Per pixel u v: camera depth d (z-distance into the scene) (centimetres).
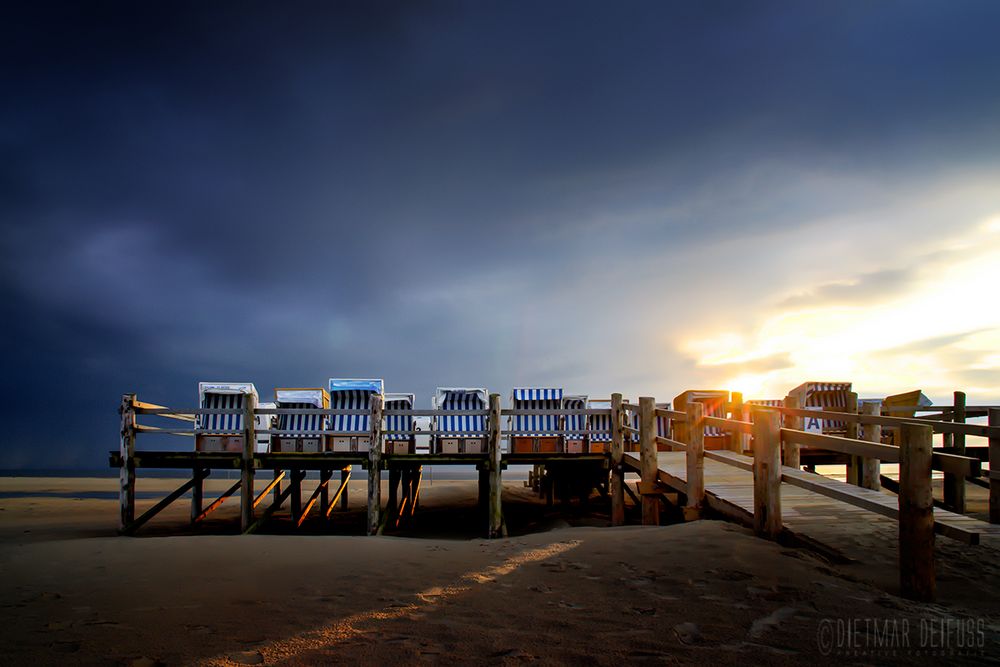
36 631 477
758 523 730
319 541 941
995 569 622
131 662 408
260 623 491
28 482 3612
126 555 816
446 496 2395
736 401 1566
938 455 510
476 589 589
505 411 1393
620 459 1398
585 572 633
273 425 1447
